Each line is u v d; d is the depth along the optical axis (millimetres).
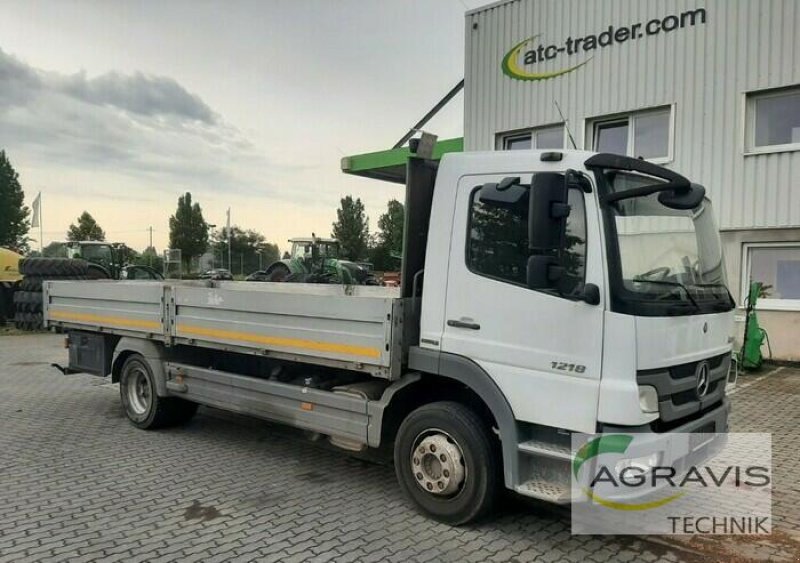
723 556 3900
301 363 5414
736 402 7836
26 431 6855
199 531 4211
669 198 3898
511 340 3979
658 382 3678
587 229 3729
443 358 4254
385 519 4434
